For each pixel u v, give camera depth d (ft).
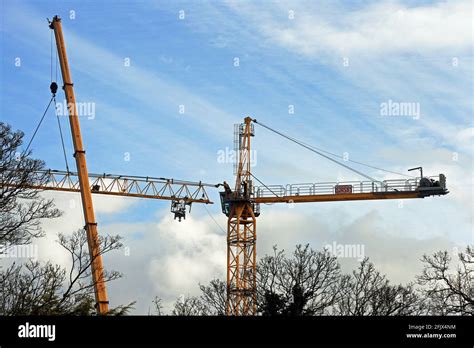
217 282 283.79
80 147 334.24
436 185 422.82
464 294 233.76
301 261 249.96
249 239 457.27
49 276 192.44
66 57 343.87
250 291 310.65
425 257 245.86
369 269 252.62
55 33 348.18
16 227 200.44
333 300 243.60
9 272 191.83
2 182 212.02
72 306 192.34
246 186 457.68
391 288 250.57
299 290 240.12
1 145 215.51
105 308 258.37
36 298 188.65
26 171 213.87
